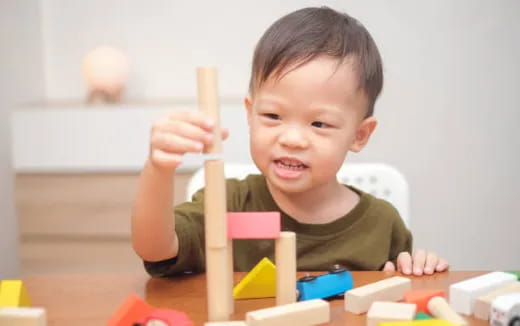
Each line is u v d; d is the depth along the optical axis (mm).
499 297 484
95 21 2043
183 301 562
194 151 492
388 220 880
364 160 1955
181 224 689
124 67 1922
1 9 1771
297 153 646
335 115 652
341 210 859
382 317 467
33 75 1989
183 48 2025
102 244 1808
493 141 1909
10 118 1833
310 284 543
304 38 666
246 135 1695
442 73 1896
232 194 870
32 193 1779
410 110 1921
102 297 576
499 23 1853
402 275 644
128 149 1741
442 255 1972
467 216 1951
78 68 2074
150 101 1932
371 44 747
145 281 633
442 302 505
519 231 1938
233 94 2025
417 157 1942
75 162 1755
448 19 1869
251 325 464
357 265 840
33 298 571
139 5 2020
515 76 1871
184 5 2004
